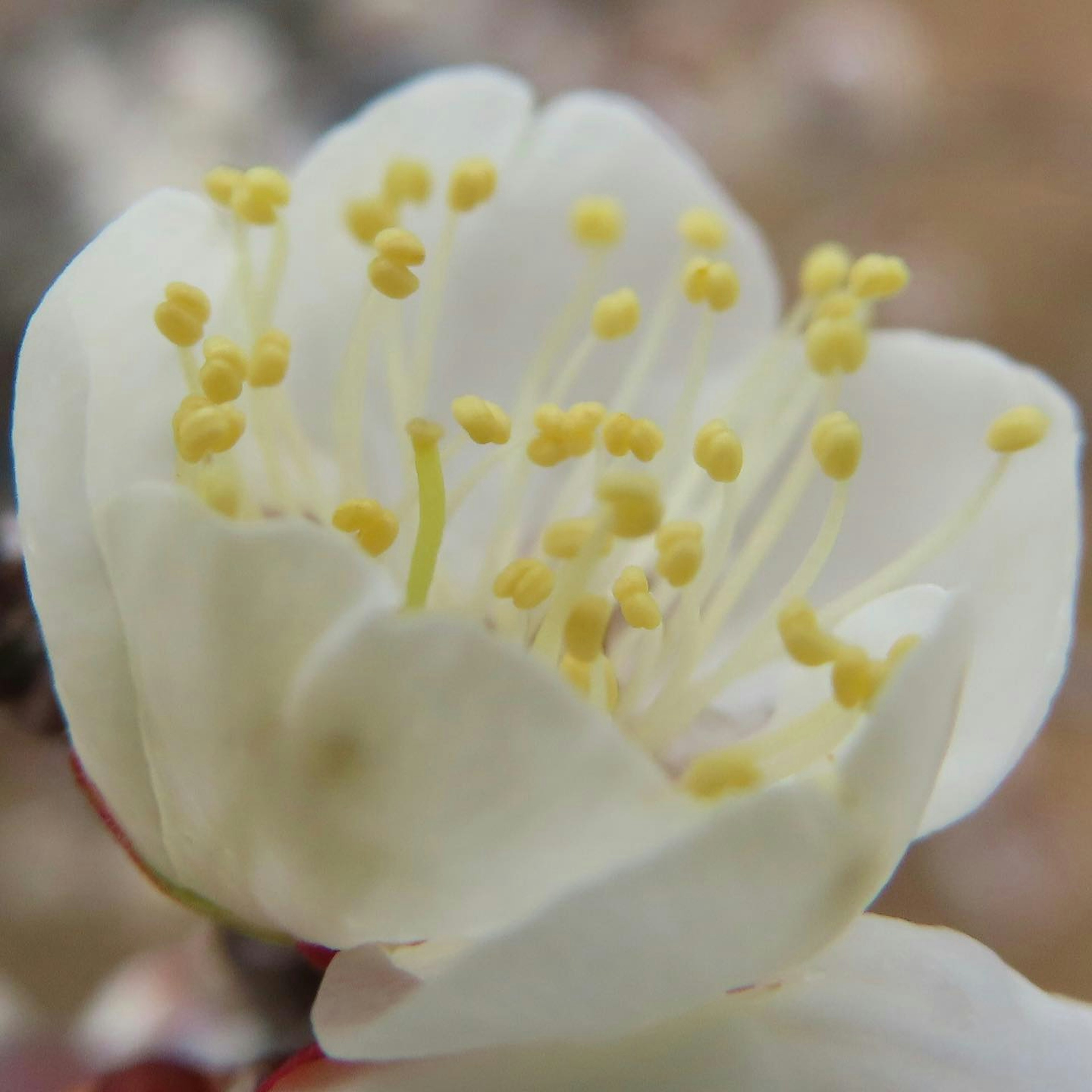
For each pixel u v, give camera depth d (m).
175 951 0.09
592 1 0.13
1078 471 0.07
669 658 0.07
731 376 0.08
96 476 0.06
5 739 0.11
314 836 0.06
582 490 0.07
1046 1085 0.07
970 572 0.07
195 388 0.07
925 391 0.07
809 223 0.14
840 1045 0.07
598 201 0.07
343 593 0.06
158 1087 0.08
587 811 0.06
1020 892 0.12
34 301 0.10
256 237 0.07
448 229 0.07
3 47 0.12
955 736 0.07
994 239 0.14
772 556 0.07
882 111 0.14
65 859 0.12
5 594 0.08
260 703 0.06
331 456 0.07
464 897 0.06
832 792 0.06
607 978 0.06
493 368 0.07
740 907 0.06
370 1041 0.06
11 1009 0.10
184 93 0.12
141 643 0.06
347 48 0.12
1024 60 0.14
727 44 0.13
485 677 0.06
